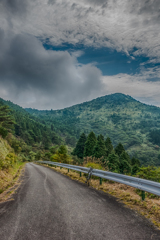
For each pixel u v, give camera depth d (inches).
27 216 152.3
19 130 3816.4
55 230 122.8
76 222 136.2
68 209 167.9
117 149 1711.4
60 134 7519.7
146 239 109.4
